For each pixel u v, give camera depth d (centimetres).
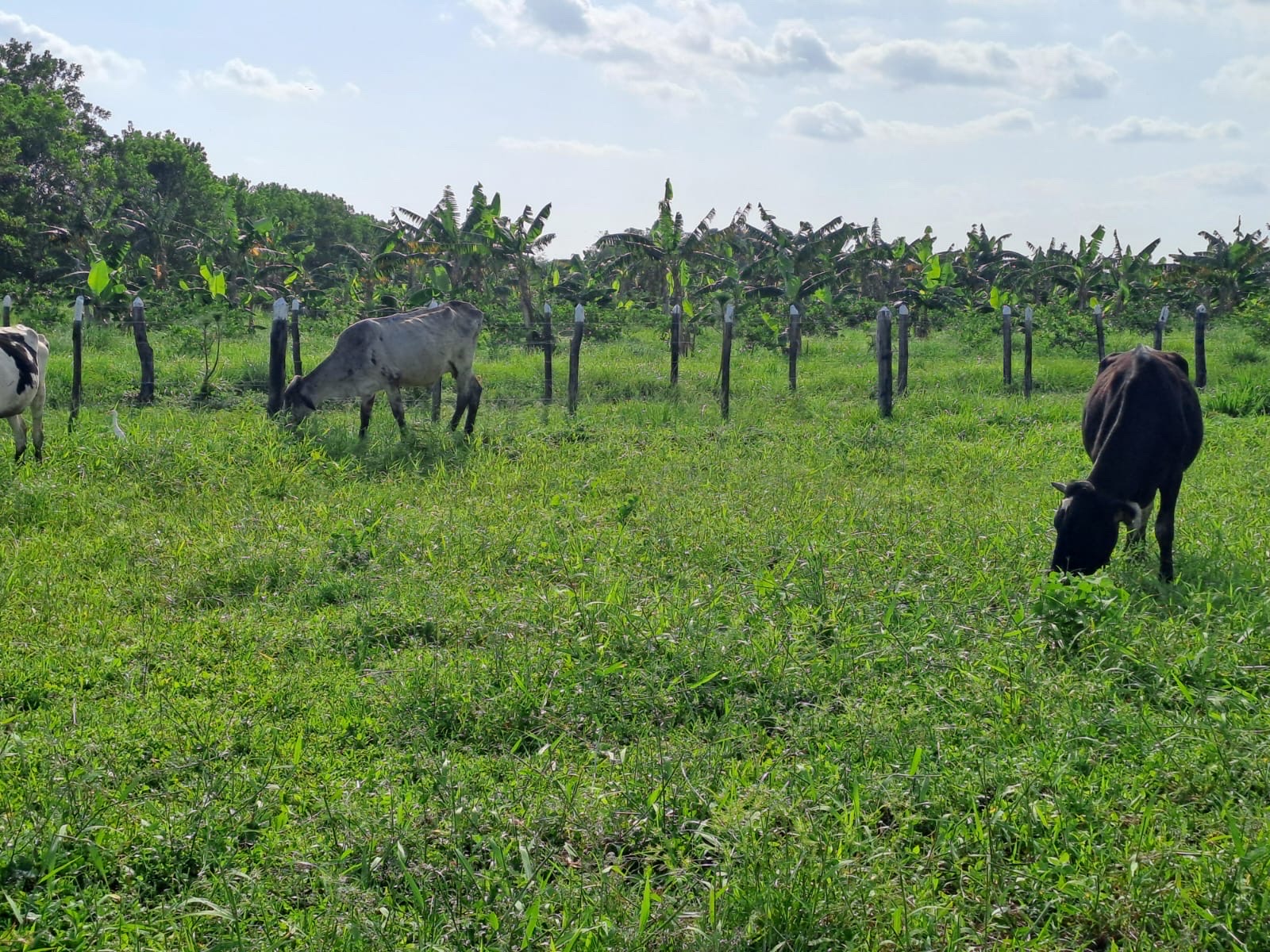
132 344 1997
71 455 976
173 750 454
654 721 498
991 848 377
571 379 1388
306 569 694
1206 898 347
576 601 620
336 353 1136
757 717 496
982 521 808
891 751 454
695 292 2905
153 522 806
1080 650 561
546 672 528
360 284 3644
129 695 505
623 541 759
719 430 1233
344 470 991
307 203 6594
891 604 608
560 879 367
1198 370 1616
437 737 483
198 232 4284
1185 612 613
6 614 609
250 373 1593
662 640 557
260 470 951
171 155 5088
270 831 390
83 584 670
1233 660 536
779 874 354
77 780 416
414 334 1162
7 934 326
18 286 2961
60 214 3706
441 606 624
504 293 3344
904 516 835
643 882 355
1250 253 3378
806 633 574
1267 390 1455
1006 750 450
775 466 1034
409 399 1456
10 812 394
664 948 331
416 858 379
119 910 346
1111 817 396
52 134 3828
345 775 439
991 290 3033
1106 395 758
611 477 991
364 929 332
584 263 4181
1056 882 361
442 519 812
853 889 350
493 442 1149
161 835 383
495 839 374
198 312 2403
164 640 578
